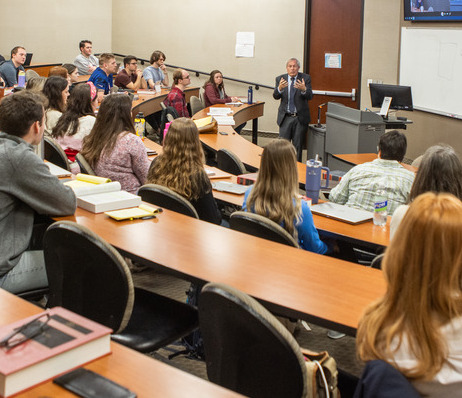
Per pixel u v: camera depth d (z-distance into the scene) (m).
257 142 10.05
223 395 1.36
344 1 9.63
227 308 1.62
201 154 3.51
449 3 7.58
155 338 2.20
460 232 1.28
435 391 1.31
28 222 2.56
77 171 4.12
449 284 1.28
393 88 7.27
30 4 10.76
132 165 3.96
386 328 1.35
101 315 2.09
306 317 1.87
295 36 10.09
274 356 1.62
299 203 2.84
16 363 1.32
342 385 1.89
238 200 3.75
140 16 11.12
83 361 1.45
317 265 2.27
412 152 8.78
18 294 2.48
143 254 2.32
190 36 10.85
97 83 8.19
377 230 3.13
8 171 2.46
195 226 2.71
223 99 9.12
